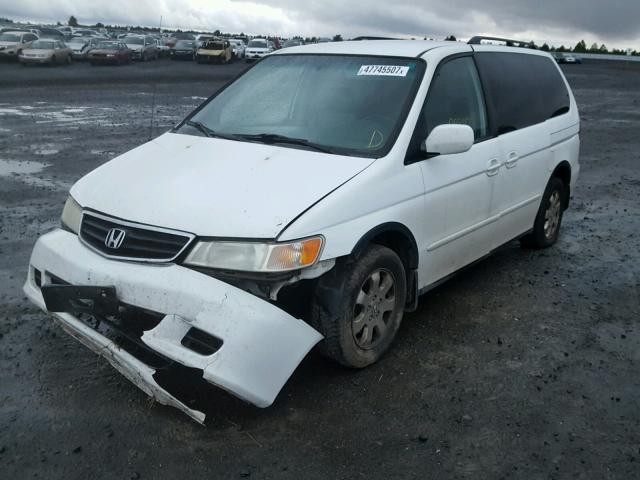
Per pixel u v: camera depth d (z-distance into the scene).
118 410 3.43
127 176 3.91
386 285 3.95
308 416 3.45
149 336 3.16
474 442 3.29
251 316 3.11
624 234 7.27
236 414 3.43
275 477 2.98
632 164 12.01
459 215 4.58
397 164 3.96
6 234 6.46
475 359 4.15
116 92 23.50
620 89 31.98
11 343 4.13
